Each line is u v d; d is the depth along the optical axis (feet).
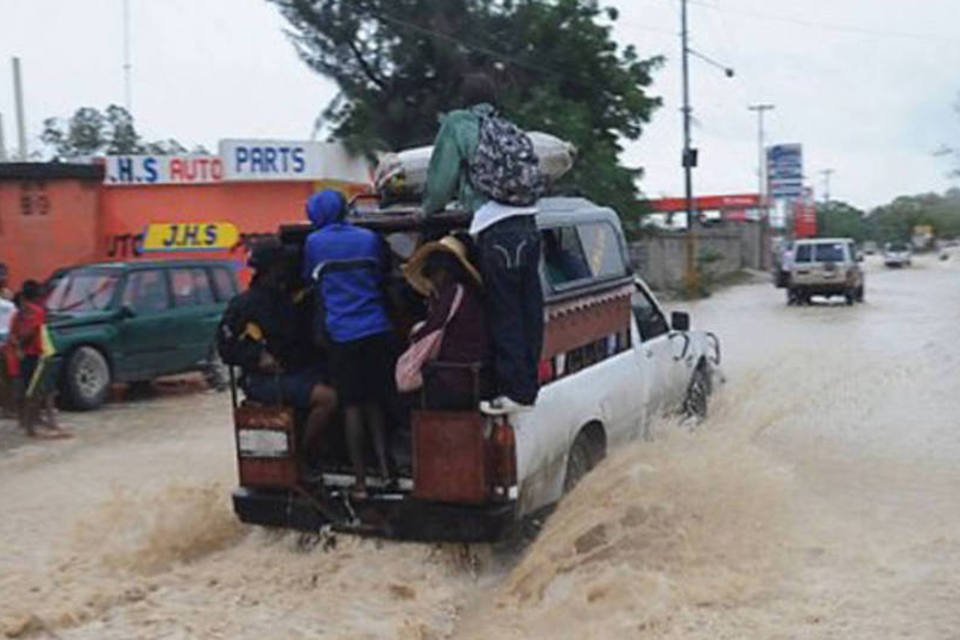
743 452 26.11
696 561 20.83
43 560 23.27
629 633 17.81
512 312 19.95
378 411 21.26
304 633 18.67
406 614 19.34
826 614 18.20
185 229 73.87
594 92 102.58
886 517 24.38
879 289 140.97
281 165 76.95
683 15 134.41
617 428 25.48
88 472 32.65
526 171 20.27
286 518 21.94
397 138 97.25
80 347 44.19
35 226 65.62
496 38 99.50
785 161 242.78
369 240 21.44
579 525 21.48
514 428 20.13
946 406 39.93
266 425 21.93
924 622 17.75
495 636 18.22
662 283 145.28
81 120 129.49
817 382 44.62
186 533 23.65
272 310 21.95
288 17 96.99
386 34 96.73
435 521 20.39
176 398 48.34
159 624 19.33
